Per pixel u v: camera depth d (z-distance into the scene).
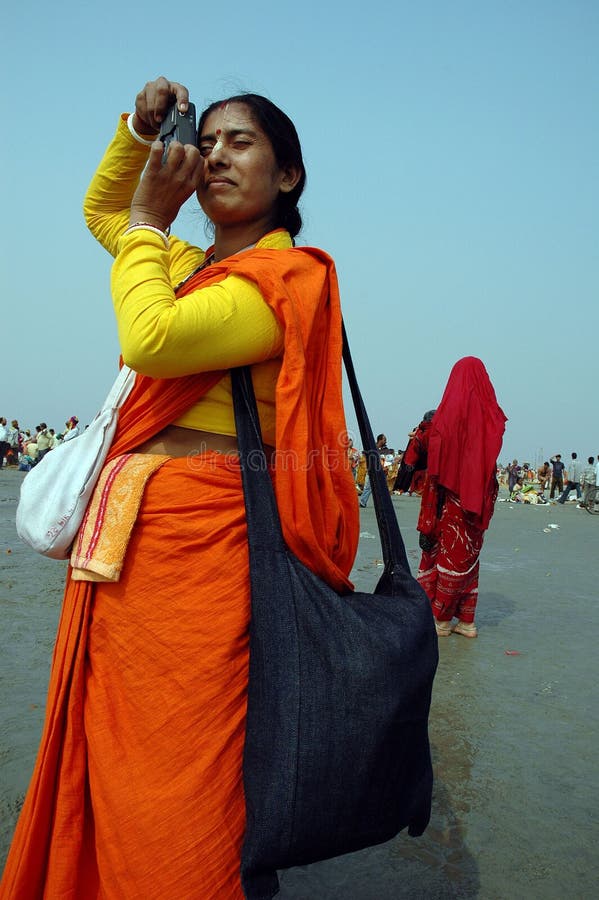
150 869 1.36
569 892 2.11
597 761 3.01
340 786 1.37
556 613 5.84
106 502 1.50
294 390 1.47
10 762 2.72
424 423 5.27
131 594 1.47
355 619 1.45
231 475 1.52
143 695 1.44
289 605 1.43
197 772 1.39
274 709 1.38
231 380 1.56
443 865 2.23
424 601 1.57
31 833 1.47
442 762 2.95
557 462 28.77
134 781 1.40
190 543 1.46
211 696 1.42
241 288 1.48
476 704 3.62
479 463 4.72
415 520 14.54
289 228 1.83
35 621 4.71
